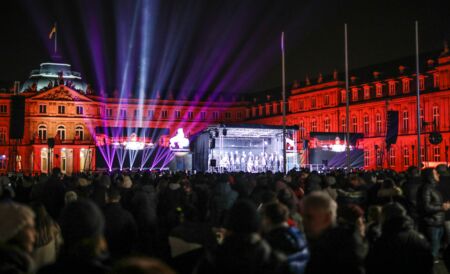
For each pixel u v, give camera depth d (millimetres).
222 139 68000
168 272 3600
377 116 94312
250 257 6020
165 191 16047
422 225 15055
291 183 16875
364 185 16844
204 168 61562
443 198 16047
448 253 8766
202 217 15883
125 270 3582
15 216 6145
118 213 10594
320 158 66812
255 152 69688
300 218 10992
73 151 111000
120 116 129000
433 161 81500
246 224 6219
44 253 8812
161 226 14469
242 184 14906
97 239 5824
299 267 7047
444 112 80938
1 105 116375
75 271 5477
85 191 14648
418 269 8109
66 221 5824
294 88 115438
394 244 8211
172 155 71438
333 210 7641
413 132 85750
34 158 108812
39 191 14492
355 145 69375
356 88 99375
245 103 137250
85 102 120438
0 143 114625
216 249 6238
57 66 126312
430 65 86000
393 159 89750
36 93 116438
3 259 5594
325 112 105438
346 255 6855
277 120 121812
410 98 86875
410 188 15891
